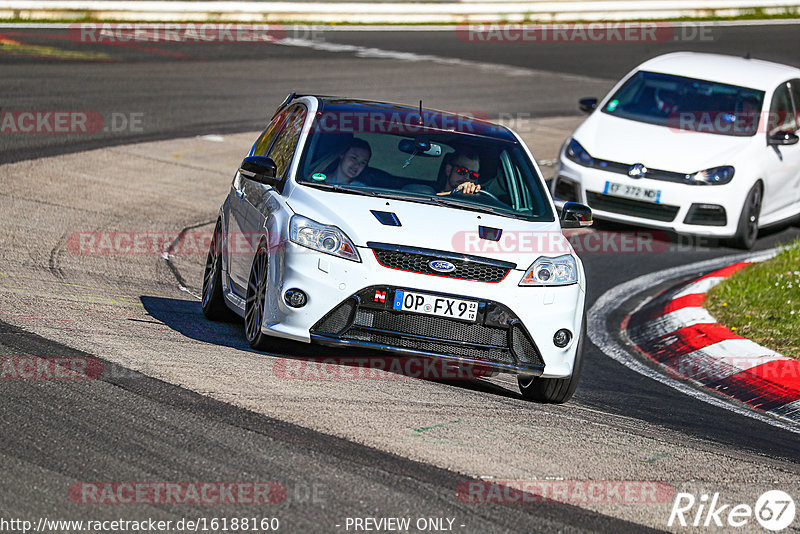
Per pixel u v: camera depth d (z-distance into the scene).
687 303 34.88
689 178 44.00
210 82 70.38
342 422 20.00
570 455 19.94
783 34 113.75
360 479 17.28
